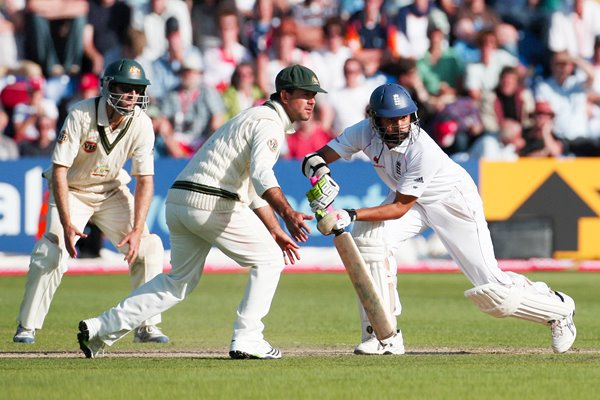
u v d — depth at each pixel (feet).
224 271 155.94
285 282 137.59
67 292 121.08
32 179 146.61
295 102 64.18
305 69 64.39
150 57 173.47
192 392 50.47
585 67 191.72
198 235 64.90
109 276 144.05
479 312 103.65
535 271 157.17
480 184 159.02
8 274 145.18
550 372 57.72
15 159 146.20
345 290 127.03
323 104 172.45
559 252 161.27
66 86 173.78
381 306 65.92
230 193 63.98
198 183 63.87
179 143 167.32
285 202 61.21
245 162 63.98
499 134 179.11
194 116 167.94
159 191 149.69
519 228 159.84
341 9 186.80
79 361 63.72
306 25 183.32
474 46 187.83
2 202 145.69
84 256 150.00
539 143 180.24
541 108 179.73
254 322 64.69
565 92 189.47
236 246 64.44
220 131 64.54
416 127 68.23
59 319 94.07
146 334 78.89
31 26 173.88
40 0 174.40
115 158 74.59
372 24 185.47
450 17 189.67
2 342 77.51
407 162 68.54
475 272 70.95
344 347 76.18
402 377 55.52
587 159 162.91
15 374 56.49
